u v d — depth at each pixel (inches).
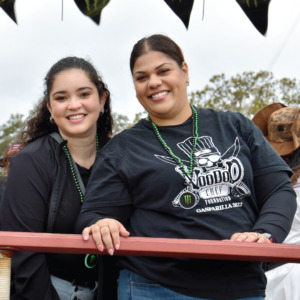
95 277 89.2
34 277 82.2
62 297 87.0
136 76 89.0
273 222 77.3
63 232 87.9
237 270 76.7
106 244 67.4
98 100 96.6
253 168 85.0
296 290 112.0
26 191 85.4
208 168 80.7
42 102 98.8
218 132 85.4
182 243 66.6
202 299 75.0
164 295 76.1
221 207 79.0
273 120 136.4
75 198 89.1
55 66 96.1
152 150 83.7
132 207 84.2
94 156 98.5
